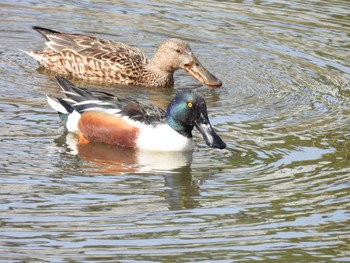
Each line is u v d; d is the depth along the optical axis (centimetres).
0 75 1850
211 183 1363
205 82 1883
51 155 1448
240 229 1205
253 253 1137
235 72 1967
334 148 1529
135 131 1503
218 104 1769
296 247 1159
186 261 1106
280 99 1811
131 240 1158
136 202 1279
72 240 1149
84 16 2264
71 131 1562
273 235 1189
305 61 2042
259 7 2389
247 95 1831
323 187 1354
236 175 1398
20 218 1203
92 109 1538
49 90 1784
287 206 1285
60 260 1095
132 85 1922
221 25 2239
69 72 1936
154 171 1404
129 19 2259
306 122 1672
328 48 2119
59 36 1962
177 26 2225
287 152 1506
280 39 2164
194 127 1633
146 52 2067
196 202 1290
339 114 1725
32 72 1906
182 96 1489
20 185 1313
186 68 1909
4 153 1436
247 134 1594
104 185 1334
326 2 2444
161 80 1919
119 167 1416
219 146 1473
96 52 1936
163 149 1495
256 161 1462
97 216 1223
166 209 1259
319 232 1205
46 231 1171
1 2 2312
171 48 1906
